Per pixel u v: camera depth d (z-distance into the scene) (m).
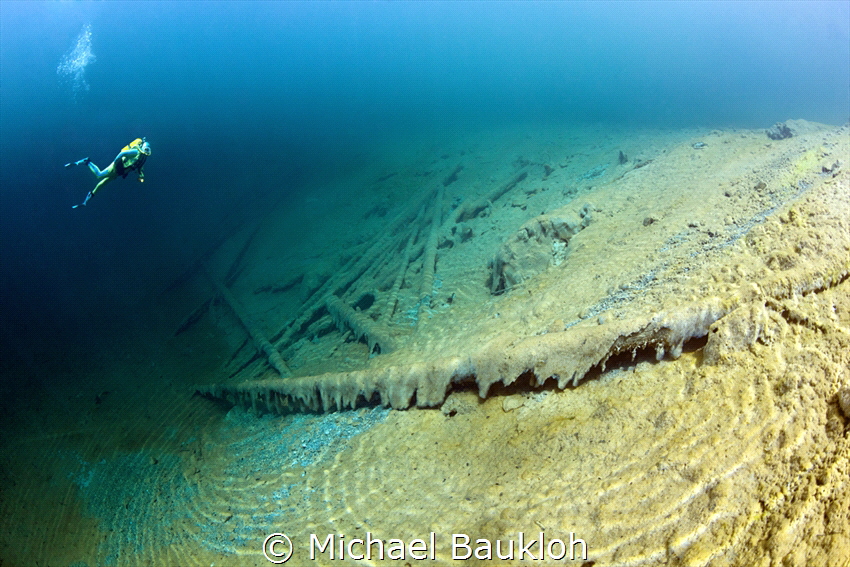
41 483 6.88
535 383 3.80
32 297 14.20
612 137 13.62
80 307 13.17
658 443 2.79
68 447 7.59
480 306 6.42
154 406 8.25
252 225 16.02
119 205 22.17
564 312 4.61
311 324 8.91
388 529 3.39
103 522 5.72
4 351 11.45
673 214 5.46
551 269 6.02
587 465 2.95
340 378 5.27
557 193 9.62
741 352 2.95
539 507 2.82
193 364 9.43
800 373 2.65
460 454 3.77
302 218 15.21
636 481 2.65
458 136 20.14
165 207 21.11
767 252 3.58
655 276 4.22
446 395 4.36
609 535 2.47
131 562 4.77
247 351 9.16
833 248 3.30
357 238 12.16
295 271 11.57
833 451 2.27
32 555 5.59
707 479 2.43
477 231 9.57
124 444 7.36
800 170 5.00
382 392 4.83
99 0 56.56
